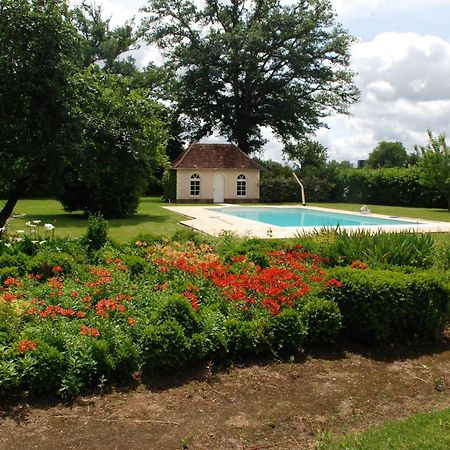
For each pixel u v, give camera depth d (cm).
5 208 1240
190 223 1870
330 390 471
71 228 1700
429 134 2920
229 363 518
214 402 440
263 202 3912
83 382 448
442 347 600
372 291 588
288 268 733
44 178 1151
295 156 4672
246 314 575
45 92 1062
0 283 680
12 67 1035
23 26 1045
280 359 536
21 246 820
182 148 4606
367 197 3791
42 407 421
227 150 3938
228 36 3872
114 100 1313
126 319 538
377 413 429
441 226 1830
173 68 4184
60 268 694
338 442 374
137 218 2120
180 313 525
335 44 3981
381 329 588
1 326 488
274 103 4112
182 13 4075
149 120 1491
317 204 3644
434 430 387
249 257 816
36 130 1080
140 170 1427
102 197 2069
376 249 820
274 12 3950
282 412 426
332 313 575
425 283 607
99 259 796
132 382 470
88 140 1240
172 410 424
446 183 2855
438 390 480
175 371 493
